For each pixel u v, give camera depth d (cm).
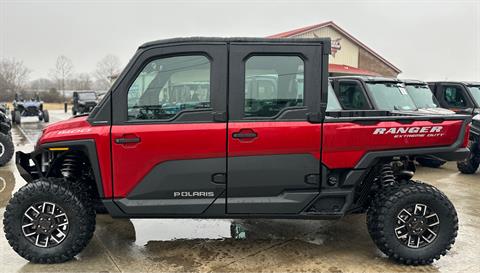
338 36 2642
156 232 448
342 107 763
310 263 371
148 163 346
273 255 388
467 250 404
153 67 345
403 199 354
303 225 473
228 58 342
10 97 5481
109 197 351
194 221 485
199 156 345
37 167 388
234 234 443
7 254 383
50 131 358
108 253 390
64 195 349
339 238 433
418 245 361
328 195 358
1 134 852
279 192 357
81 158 382
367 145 354
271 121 346
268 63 345
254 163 348
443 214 358
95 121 348
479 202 582
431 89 1062
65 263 366
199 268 360
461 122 367
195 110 345
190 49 341
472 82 1026
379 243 362
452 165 899
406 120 360
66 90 6788
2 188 653
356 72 2450
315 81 345
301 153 350
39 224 355
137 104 346
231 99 344
